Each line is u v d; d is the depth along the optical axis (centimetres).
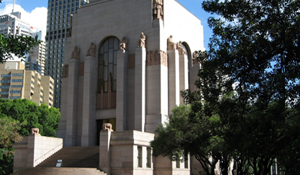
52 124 9088
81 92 5572
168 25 5519
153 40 5228
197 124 3372
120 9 5572
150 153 4422
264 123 2177
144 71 5122
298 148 2038
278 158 2902
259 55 2320
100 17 5706
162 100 5062
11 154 6606
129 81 5262
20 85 15488
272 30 2302
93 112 5397
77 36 5812
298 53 2198
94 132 5366
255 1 2425
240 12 2480
